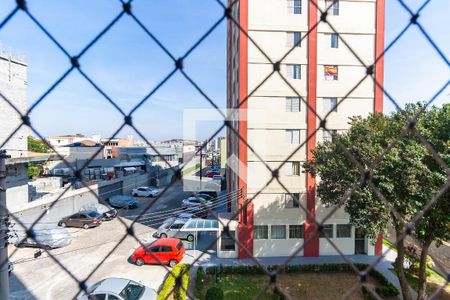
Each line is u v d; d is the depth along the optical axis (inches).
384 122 308.8
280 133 433.4
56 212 534.6
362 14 437.1
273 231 444.8
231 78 591.2
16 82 547.5
